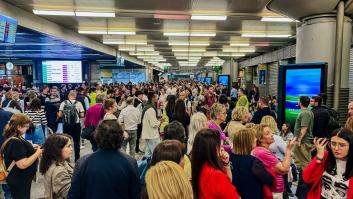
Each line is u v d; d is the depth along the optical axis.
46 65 20.81
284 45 17.27
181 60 33.56
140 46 19.19
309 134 4.94
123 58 23.23
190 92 13.81
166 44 17.61
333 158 2.43
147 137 6.15
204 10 8.84
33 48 15.12
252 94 15.44
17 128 3.39
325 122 4.98
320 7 6.55
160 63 41.12
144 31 12.54
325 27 6.75
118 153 2.40
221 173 2.23
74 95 6.38
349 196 2.30
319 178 2.50
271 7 7.57
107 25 11.41
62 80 20.98
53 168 2.64
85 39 14.22
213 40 15.88
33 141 5.62
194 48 19.97
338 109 6.52
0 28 6.16
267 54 20.03
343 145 2.30
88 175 2.28
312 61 6.94
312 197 2.55
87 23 10.99
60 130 7.28
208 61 35.47
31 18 9.03
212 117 4.61
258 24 11.12
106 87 14.03
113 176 2.27
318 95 5.27
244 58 27.05
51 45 13.66
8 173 3.30
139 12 8.94
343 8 6.35
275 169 2.98
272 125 4.02
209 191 2.18
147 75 37.94
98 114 6.07
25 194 3.37
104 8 8.54
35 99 5.83
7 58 22.00
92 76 26.92
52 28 10.58
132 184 2.36
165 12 8.97
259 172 2.57
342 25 6.39
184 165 2.60
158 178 1.34
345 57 6.84
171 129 3.24
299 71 6.15
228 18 9.70
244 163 2.63
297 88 6.21
